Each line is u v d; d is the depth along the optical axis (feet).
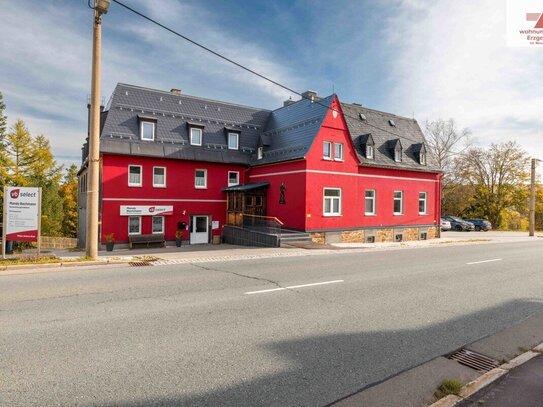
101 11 38.88
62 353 15.02
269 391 12.22
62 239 112.16
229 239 79.51
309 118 77.20
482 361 15.24
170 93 85.05
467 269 38.45
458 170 164.35
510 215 173.37
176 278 31.17
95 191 40.24
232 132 87.45
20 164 126.41
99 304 22.44
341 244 69.31
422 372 13.91
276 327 18.58
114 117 74.69
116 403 11.32
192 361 14.44
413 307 22.82
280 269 36.63
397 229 85.30
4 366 13.78
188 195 79.87
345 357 15.10
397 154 87.35
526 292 27.86
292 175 73.26
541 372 13.84
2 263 35.42
